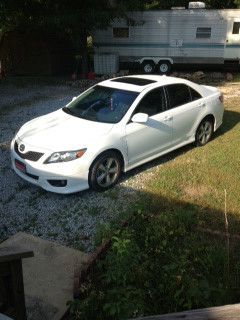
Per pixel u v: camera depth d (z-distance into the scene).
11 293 2.94
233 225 5.28
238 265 4.33
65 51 18.38
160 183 6.51
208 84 15.88
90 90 7.37
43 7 16.44
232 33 17.03
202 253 4.57
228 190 6.25
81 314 3.68
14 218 5.59
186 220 5.18
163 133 7.06
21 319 3.05
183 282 3.82
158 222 5.08
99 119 6.57
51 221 5.51
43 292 4.16
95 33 18.00
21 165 6.14
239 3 19.73
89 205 5.88
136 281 3.94
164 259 4.47
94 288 4.01
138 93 6.78
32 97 13.39
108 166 6.23
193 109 7.66
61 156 5.80
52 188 5.91
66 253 4.77
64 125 6.47
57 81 16.52
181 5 21.28
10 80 16.75
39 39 17.19
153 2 21.34
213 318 2.31
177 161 7.48
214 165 7.23
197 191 6.25
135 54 18.16
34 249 4.85
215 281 4.06
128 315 3.42
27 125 6.82
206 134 8.30
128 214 5.40
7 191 6.32
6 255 2.65
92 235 5.18
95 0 16.09
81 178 5.91
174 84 7.43
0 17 16.03
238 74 18.12
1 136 8.97
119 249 4.06
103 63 17.73
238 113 10.80
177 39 17.50
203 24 17.08
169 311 3.66
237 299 3.81
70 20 15.33
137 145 6.62
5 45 17.59
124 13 16.16
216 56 17.58
